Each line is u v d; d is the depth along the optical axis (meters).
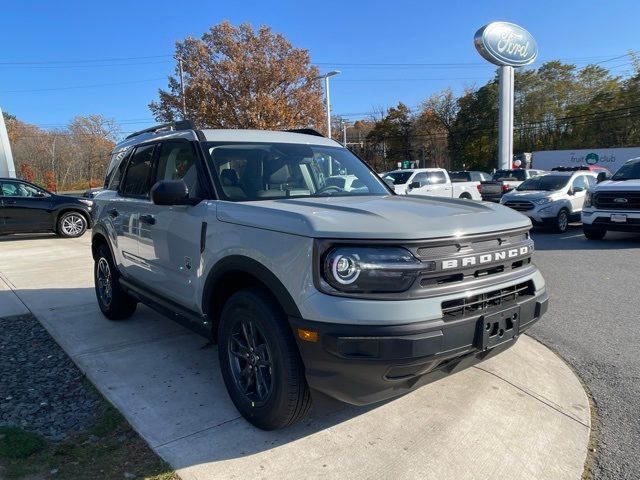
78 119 66.44
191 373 4.10
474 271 2.92
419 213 3.05
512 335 3.06
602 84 53.47
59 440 3.12
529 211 13.40
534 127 56.72
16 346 4.84
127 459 2.90
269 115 29.09
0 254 11.03
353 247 2.66
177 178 4.15
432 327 2.63
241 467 2.82
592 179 15.34
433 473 2.78
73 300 6.55
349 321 2.58
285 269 2.83
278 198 3.75
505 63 30.30
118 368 4.20
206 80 28.56
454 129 63.34
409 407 3.49
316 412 3.43
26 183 13.91
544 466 2.86
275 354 2.93
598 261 9.01
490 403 3.55
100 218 5.57
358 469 2.81
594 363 4.33
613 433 3.22
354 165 4.62
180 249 3.86
